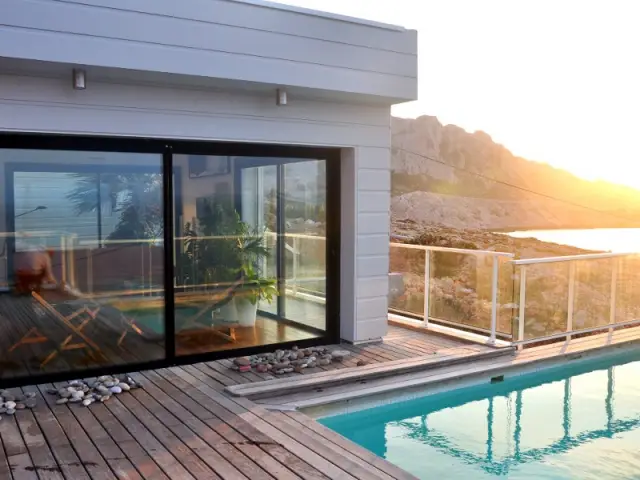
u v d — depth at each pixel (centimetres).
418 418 470
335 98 552
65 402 412
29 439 349
